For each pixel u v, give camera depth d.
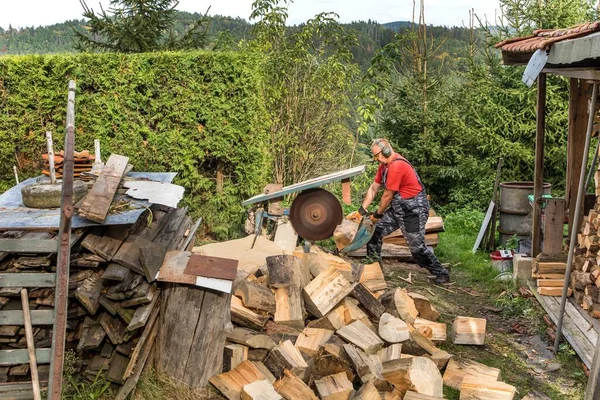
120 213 4.46
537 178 6.86
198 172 7.98
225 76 7.54
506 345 5.47
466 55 11.64
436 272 6.95
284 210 6.01
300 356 4.34
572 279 6.02
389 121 11.45
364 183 10.94
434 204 11.41
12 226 4.10
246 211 8.08
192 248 5.91
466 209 10.60
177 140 7.63
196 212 7.95
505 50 6.35
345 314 4.97
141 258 4.11
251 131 7.77
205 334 4.13
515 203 8.34
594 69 4.79
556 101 10.23
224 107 7.60
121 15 10.55
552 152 10.40
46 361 3.85
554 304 5.93
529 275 6.75
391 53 10.29
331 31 10.12
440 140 11.33
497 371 4.59
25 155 7.60
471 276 7.36
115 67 7.41
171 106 7.56
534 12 10.59
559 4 10.41
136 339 4.11
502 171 10.76
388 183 6.45
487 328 5.83
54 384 3.19
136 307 4.05
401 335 4.75
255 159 7.92
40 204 4.65
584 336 5.14
